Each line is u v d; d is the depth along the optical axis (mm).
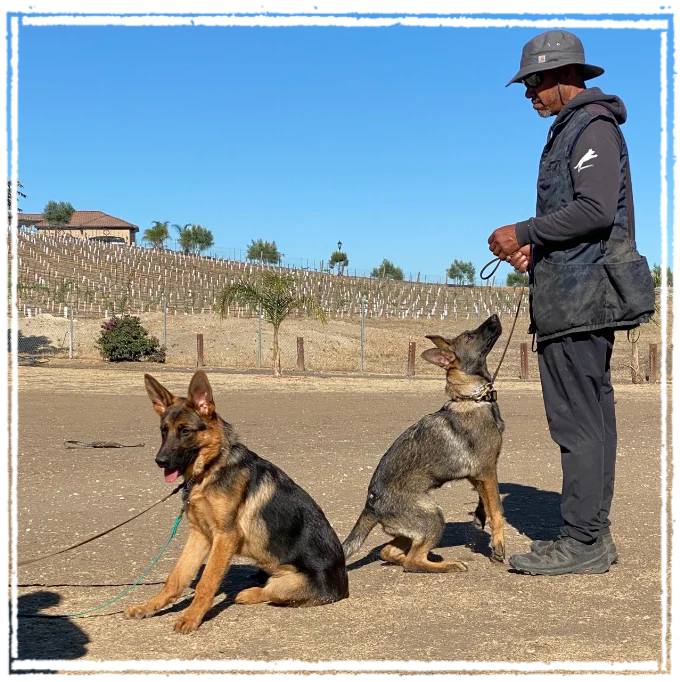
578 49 6141
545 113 6457
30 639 4574
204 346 35000
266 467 5305
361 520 6305
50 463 10789
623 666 4148
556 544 6156
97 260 72562
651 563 6289
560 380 6086
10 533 7160
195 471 4957
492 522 6414
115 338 31359
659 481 10023
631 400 21250
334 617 5031
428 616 5039
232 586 5824
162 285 65250
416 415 16703
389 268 99875
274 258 98312
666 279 25719
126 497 8773
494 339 6336
